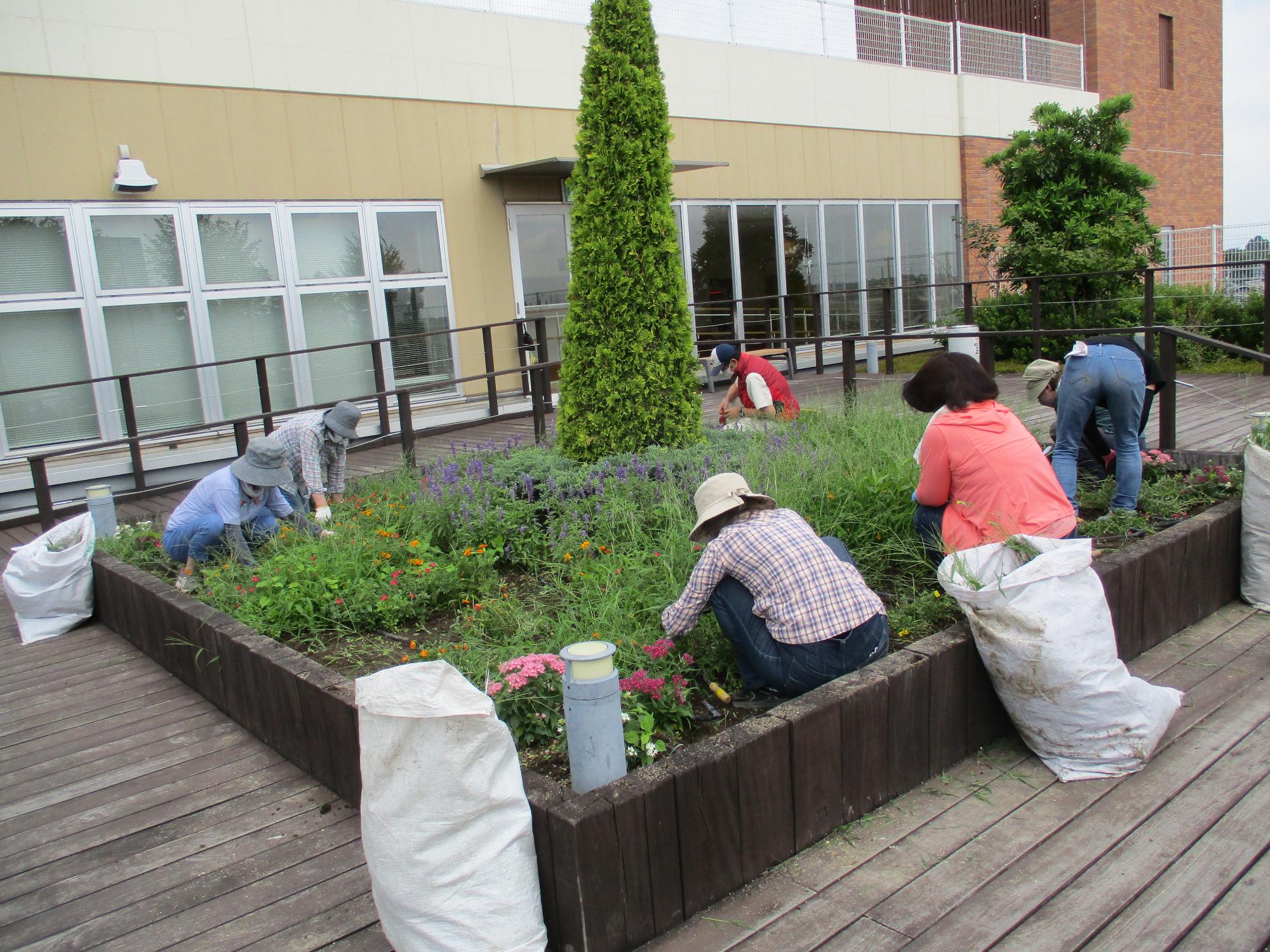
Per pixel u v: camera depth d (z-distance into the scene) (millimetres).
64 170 8367
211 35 9078
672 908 2373
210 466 9133
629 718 2764
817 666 2955
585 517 4758
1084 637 2936
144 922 2590
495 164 11023
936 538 3947
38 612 5258
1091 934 2252
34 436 8422
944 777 3043
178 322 9094
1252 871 2459
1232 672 3656
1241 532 4422
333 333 10047
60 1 8266
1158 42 19891
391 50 10211
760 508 3271
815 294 14375
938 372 3861
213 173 9156
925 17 20812
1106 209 13320
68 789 3402
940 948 2236
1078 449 4730
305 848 2900
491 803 2176
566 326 6043
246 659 3639
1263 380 10180
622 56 5707
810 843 2701
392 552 4566
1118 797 2844
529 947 2211
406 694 2154
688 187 12914
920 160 16125
